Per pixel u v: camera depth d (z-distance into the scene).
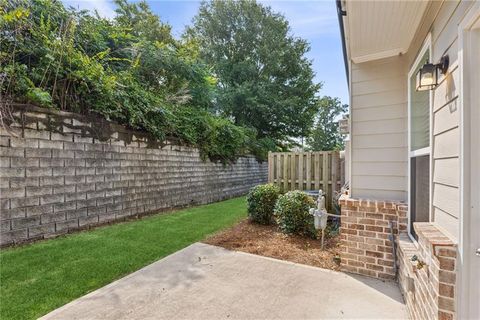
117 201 5.66
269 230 5.07
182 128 7.77
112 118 5.58
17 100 4.00
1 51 4.08
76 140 4.83
